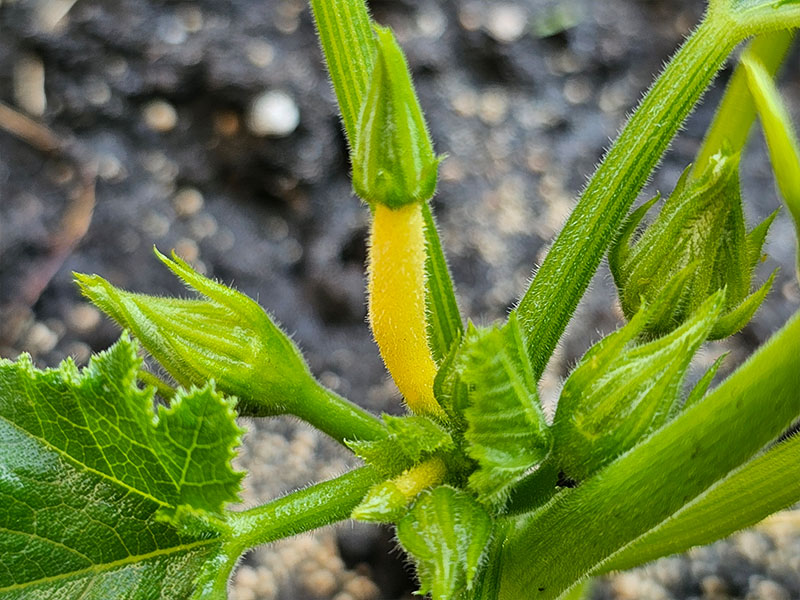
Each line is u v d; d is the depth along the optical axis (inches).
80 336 15.9
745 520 7.4
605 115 17.8
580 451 6.7
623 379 6.5
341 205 17.0
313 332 16.5
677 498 6.4
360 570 14.5
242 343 7.5
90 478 7.2
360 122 6.6
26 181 17.0
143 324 7.5
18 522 7.1
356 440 7.8
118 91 17.4
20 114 17.3
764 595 13.7
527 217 16.9
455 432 7.1
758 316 15.8
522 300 8.4
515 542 7.1
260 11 17.7
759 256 8.2
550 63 18.1
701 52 8.2
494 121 17.6
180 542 7.3
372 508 6.6
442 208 16.9
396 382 7.4
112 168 17.1
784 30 9.5
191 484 7.1
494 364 6.3
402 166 6.6
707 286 8.0
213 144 17.3
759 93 5.6
